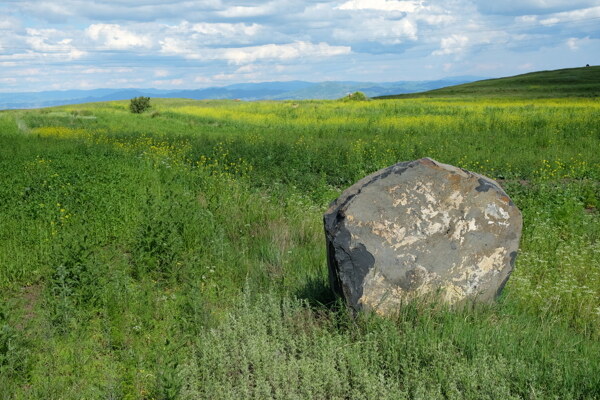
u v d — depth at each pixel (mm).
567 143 21828
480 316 5652
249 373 4906
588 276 7203
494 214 5914
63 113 50062
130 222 9555
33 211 10117
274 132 28812
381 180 5996
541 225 9195
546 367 4719
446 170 6039
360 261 5621
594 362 4812
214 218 9656
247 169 15281
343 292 5672
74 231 9039
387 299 5586
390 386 4559
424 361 4863
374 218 5758
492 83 98375
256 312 5980
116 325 5898
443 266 5688
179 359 5066
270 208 10562
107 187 12062
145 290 6730
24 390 4816
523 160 17141
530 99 58781
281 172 14430
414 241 5723
